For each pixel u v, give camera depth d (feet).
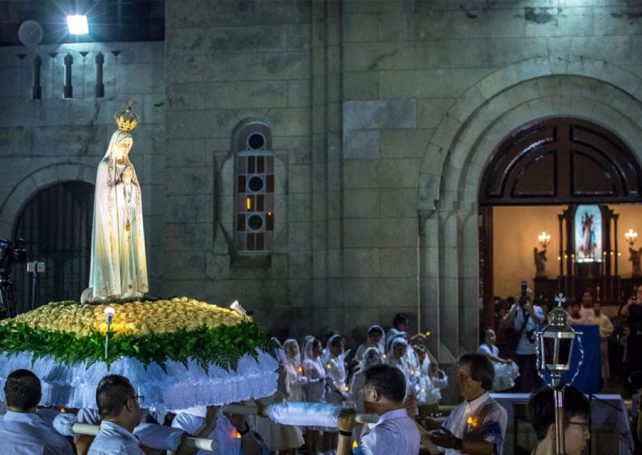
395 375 24.47
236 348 30.89
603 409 49.01
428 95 67.05
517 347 65.00
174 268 69.56
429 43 67.10
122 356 29.01
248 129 70.69
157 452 26.50
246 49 69.46
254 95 69.31
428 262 66.95
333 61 68.08
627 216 99.14
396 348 54.08
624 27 66.18
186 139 69.77
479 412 27.04
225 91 69.51
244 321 32.76
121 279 33.01
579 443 20.79
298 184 68.80
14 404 25.48
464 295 67.51
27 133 73.41
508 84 66.59
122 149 33.24
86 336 29.99
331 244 67.56
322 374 55.67
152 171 72.54
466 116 66.69
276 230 69.10
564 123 68.44
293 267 68.54
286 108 69.00
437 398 56.90
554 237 102.53
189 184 69.67
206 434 29.78
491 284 75.82
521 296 65.46
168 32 69.97
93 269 32.96
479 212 70.74
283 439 50.03
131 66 73.05
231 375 30.50
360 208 67.26
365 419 24.20
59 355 30.01
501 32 66.80
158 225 72.33
